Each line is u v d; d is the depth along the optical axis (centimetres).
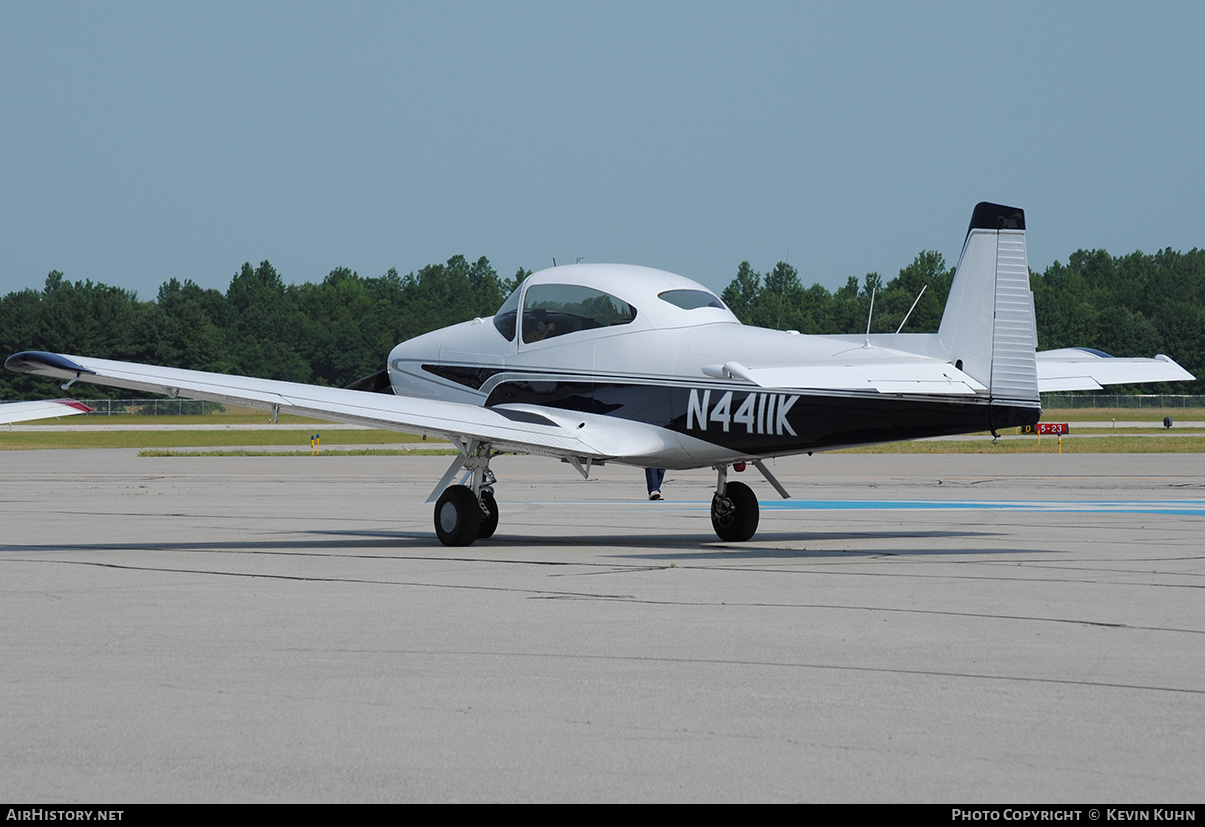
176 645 1964
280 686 1669
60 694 1620
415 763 1317
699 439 3584
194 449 13400
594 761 1323
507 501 5866
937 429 3253
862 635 2044
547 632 2081
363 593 2569
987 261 3228
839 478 7750
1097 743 1380
